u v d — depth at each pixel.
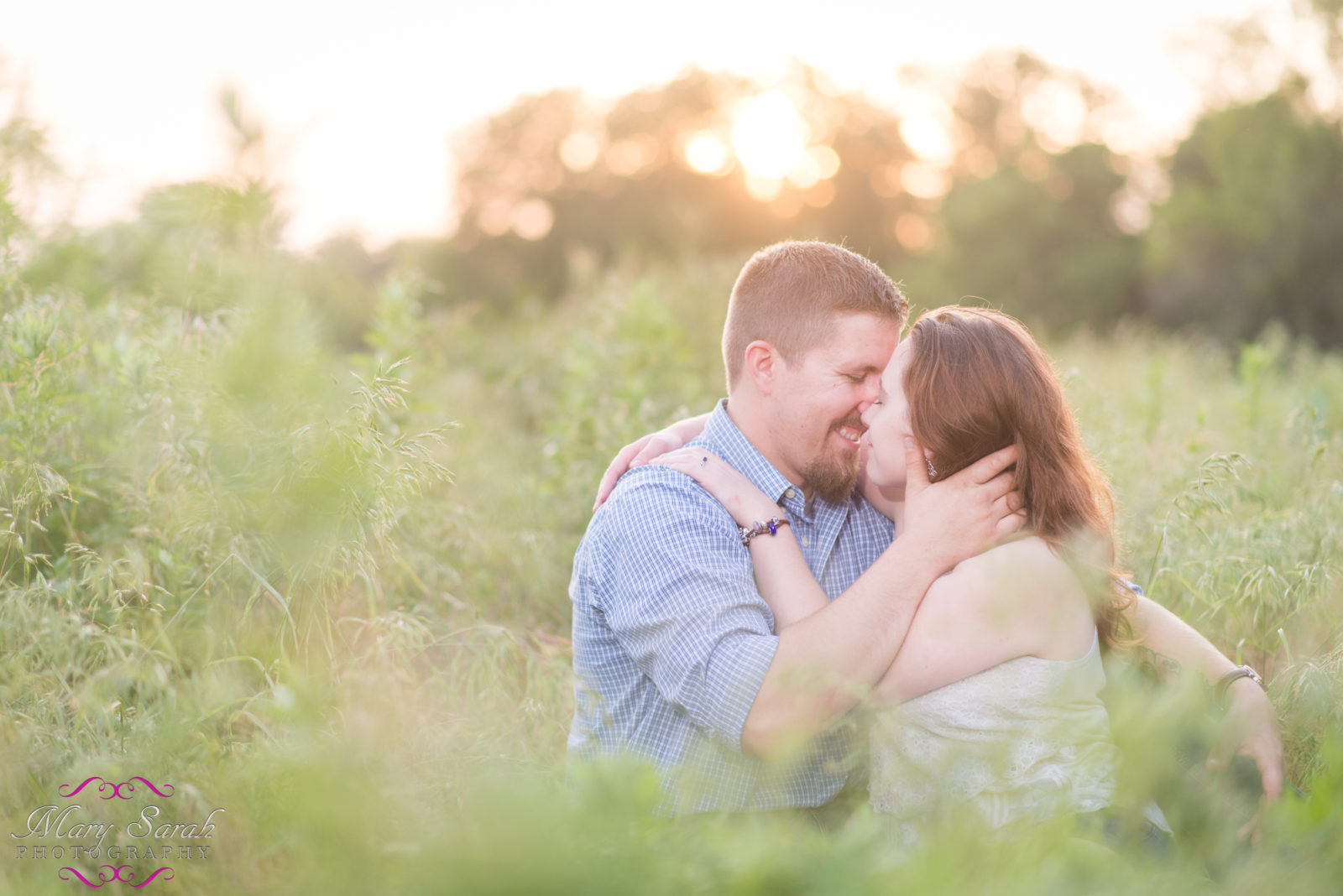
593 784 1.27
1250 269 20.64
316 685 1.62
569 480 4.09
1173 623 2.22
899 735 1.87
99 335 3.48
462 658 2.62
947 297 35.09
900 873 1.17
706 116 42.81
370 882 1.20
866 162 44.34
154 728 1.79
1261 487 3.38
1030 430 1.98
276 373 1.72
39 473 2.58
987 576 1.85
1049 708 1.84
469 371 6.77
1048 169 37.06
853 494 2.33
